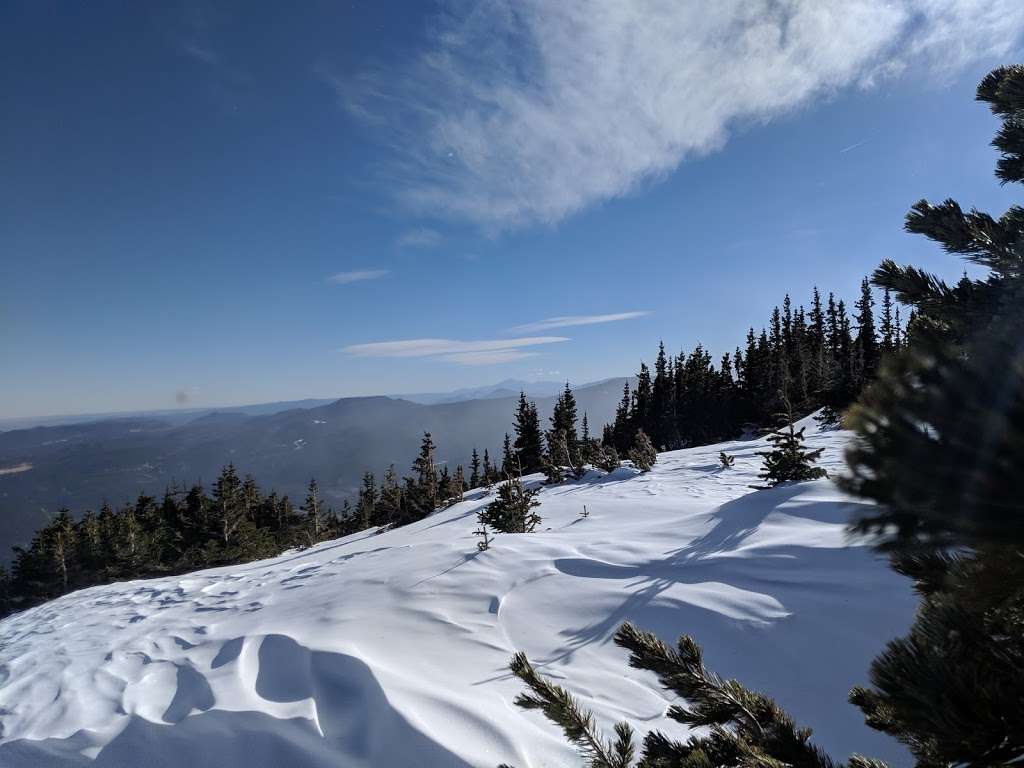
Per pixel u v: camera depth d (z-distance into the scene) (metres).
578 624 5.04
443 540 9.77
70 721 4.45
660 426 45.62
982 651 0.88
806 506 6.86
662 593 5.26
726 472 14.91
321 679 4.32
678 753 1.44
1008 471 0.55
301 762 3.26
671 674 1.55
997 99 1.59
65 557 31.95
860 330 46.88
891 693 0.86
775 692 3.74
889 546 0.67
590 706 3.65
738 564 5.53
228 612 7.68
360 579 7.46
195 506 40.28
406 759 3.11
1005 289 1.29
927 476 0.58
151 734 3.92
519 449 41.31
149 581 13.64
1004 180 1.59
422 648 4.80
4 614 30.41
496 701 3.74
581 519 10.73
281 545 39.00
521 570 6.55
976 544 0.60
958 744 0.77
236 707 4.04
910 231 1.54
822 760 1.26
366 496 46.44
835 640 4.05
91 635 7.88
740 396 44.69
